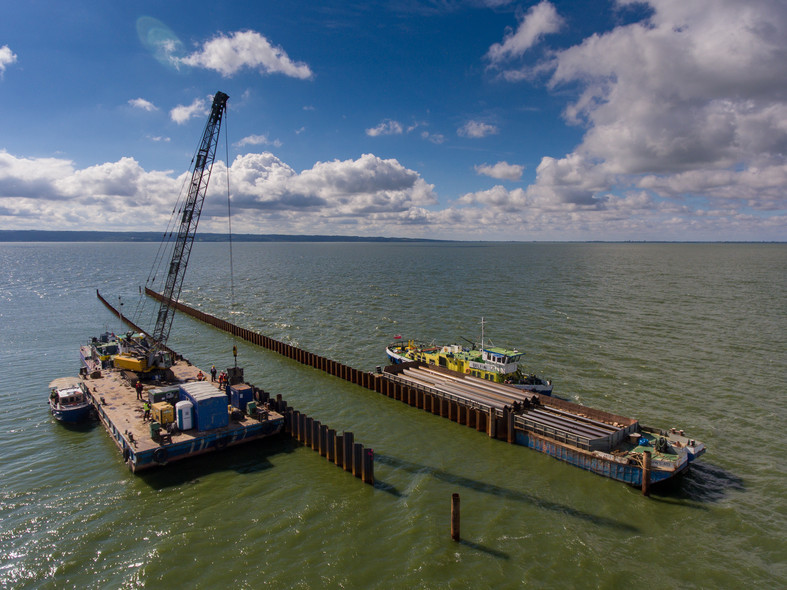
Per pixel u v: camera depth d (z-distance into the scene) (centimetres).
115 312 10562
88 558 2672
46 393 5353
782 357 6353
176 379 5225
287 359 6850
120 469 3675
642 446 3622
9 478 3531
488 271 19425
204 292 13175
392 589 2436
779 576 2539
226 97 5462
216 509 3150
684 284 13962
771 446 3978
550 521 3002
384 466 3728
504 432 4172
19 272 19625
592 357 6406
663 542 2808
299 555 2697
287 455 3925
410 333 8025
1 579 2506
